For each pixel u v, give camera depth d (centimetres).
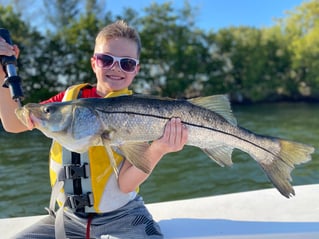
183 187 264
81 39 1005
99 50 87
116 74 86
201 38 1191
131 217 83
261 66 1209
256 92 1203
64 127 73
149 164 75
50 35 982
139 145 75
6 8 938
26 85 953
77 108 73
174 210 104
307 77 1201
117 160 82
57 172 84
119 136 74
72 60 998
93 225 82
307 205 103
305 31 1278
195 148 391
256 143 82
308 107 1014
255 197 111
